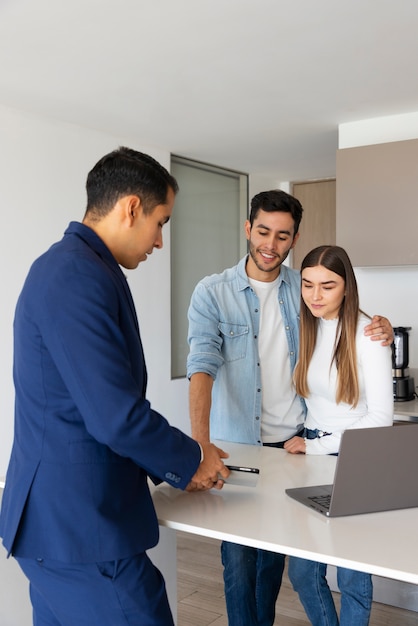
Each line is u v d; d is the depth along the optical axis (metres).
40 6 2.49
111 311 1.32
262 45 2.88
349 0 2.44
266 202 2.15
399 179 3.77
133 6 2.48
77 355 1.27
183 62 3.09
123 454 1.33
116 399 1.28
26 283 1.37
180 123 4.21
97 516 1.32
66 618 1.38
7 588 1.92
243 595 2.04
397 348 3.57
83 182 4.31
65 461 1.33
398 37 2.79
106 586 1.33
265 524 1.47
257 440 2.24
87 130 4.32
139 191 1.45
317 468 1.93
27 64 3.12
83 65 3.13
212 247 5.69
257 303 2.26
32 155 3.97
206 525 1.46
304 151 5.07
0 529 1.38
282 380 2.28
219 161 5.46
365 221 3.89
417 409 3.31
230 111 3.93
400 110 3.92
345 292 1.99
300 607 2.87
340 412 2.06
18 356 1.37
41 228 4.04
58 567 1.33
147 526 1.41
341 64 3.12
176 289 5.32
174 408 5.20
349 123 4.20
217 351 2.22
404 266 4.12
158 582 1.43
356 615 1.75
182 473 1.44
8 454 3.85
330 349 2.05
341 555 1.28
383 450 1.54
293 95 3.61
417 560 1.26
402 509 1.58
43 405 1.34
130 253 1.51
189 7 2.49
